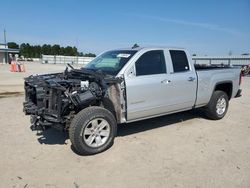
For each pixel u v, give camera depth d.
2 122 6.43
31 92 5.00
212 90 6.71
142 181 3.74
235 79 7.32
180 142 5.28
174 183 3.69
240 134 5.87
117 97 4.92
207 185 3.64
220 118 7.09
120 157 4.52
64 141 5.21
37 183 3.65
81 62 67.75
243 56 32.47
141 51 5.36
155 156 4.58
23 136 5.46
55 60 66.50
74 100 4.50
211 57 35.19
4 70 27.16
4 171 3.96
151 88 5.31
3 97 10.02
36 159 4.39
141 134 5.73
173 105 5.83
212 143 5.27
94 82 4.93
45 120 4.63
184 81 5.94
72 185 3.61
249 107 9.00
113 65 5.37
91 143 4.57
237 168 4.16
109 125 4.75
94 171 4.01
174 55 5.92
